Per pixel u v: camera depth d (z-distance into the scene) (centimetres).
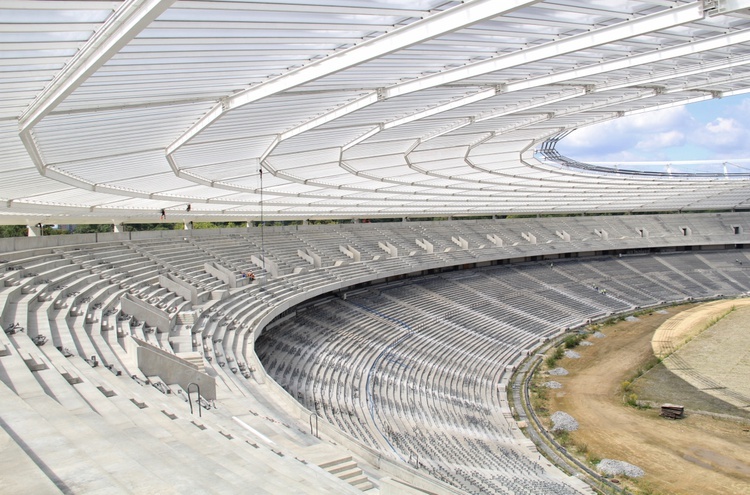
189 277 3500
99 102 1552
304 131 2530
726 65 2219
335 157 3494
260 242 4931
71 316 2114
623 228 9312
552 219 8988
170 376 1897
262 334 3744
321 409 2811
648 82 2461
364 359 3912
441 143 3588
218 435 1319
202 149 2570
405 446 2636
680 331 5872
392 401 3331
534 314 6319
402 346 4438
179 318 2831
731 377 4469
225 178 3500
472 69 1883
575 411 3881
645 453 3212
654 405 3969
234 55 1399
